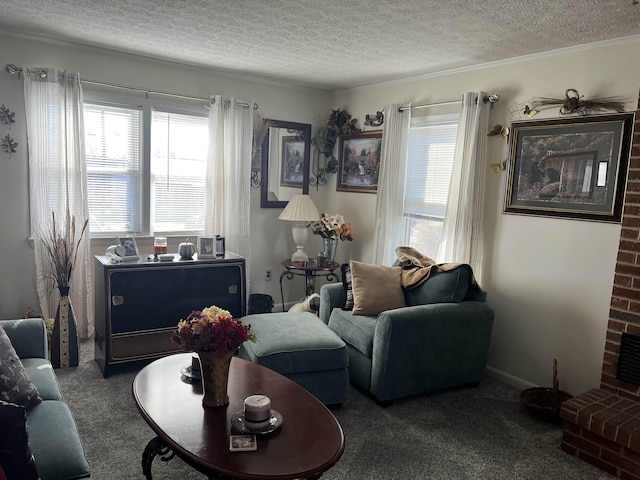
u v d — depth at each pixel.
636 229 2.57
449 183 3.74
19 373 1.95
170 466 2.25
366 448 2.49
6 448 1.25
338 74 4.19
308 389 2.78
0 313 3.59
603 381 2.74
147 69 3.96
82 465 1.58
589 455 2.43
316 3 2.55
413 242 4.22
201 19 2.92
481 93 3.42
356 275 3.45
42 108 3.47
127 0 2.65
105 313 3.17
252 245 4.78
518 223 3.36
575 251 3.04
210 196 4.26
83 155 3.66
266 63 3.93
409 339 2.94
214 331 1.80
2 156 3.47
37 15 2.97
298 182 4.96
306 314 3.35
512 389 3.34
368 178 4.62
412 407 3.00
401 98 4.26
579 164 2.99
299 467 1.53
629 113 2.76
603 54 2.89
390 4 2.50
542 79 3.21
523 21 2.64
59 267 3.27
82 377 3.18
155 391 2.03
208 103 4.29
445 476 2.28
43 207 3.55
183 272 3.57
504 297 3.47
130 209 4.09
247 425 1.72
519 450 2.54
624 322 2.64
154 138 4.12
